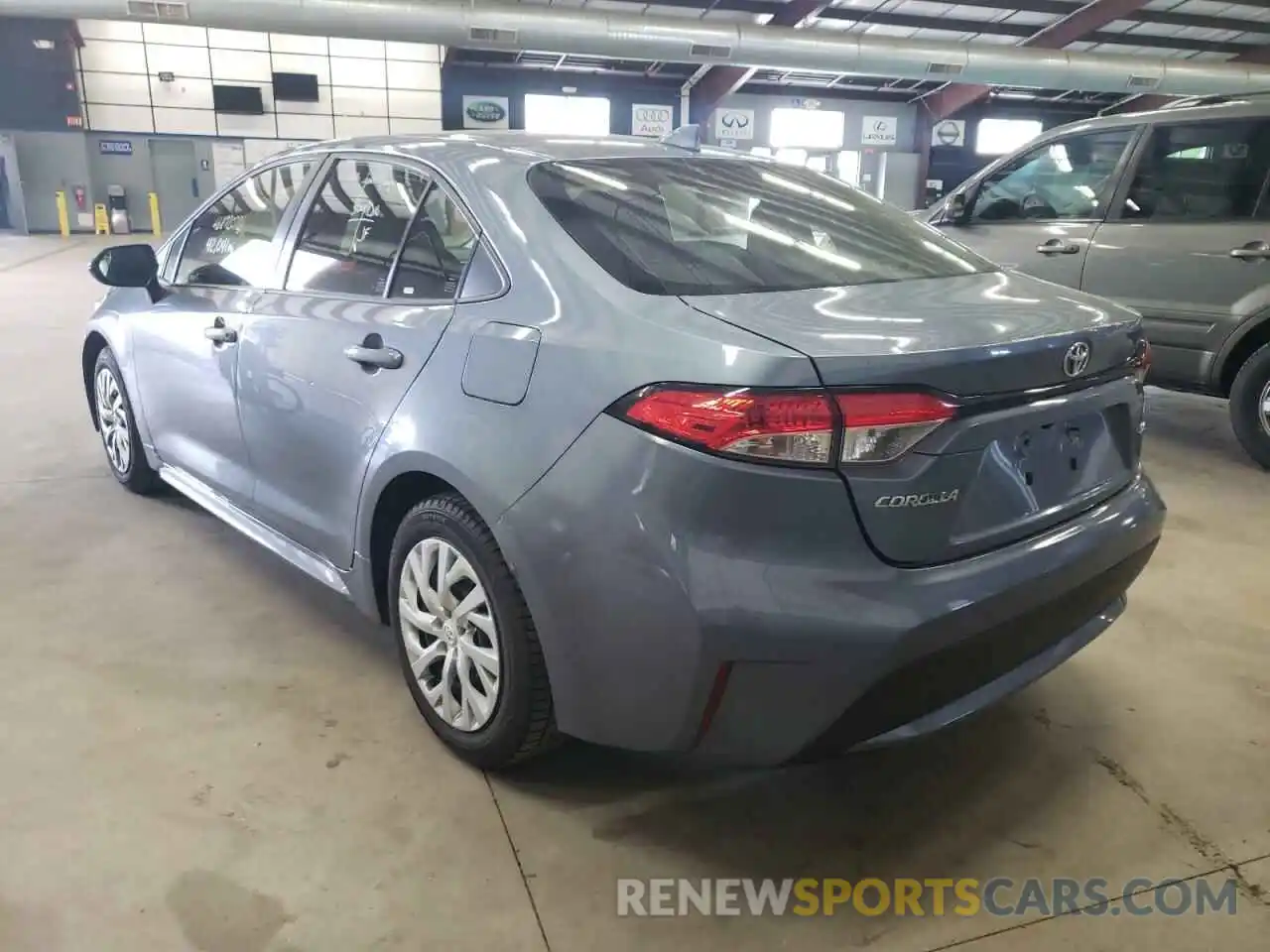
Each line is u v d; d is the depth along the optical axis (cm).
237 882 179
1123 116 477
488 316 196
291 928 169
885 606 158
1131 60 1808
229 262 297
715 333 164
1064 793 212
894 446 158
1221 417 552
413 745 223
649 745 176
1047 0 1728
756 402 154
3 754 215
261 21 1398
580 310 182
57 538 339
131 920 169
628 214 208
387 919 172
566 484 173
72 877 179
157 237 1914
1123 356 197
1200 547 353
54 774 208
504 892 179
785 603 156
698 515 159
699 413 157
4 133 1902
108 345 365
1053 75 1764
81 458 435
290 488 261
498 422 186
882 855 192
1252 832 200
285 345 253
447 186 220
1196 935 172
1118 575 205
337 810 200
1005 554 176
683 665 163
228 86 1977
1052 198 504
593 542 169
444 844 191
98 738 222
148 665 254
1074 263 485
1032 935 172
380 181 243
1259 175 424
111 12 1366
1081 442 197
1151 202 460
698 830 198
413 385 208
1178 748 229
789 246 215
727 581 157
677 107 2203
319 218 260
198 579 308
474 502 189
